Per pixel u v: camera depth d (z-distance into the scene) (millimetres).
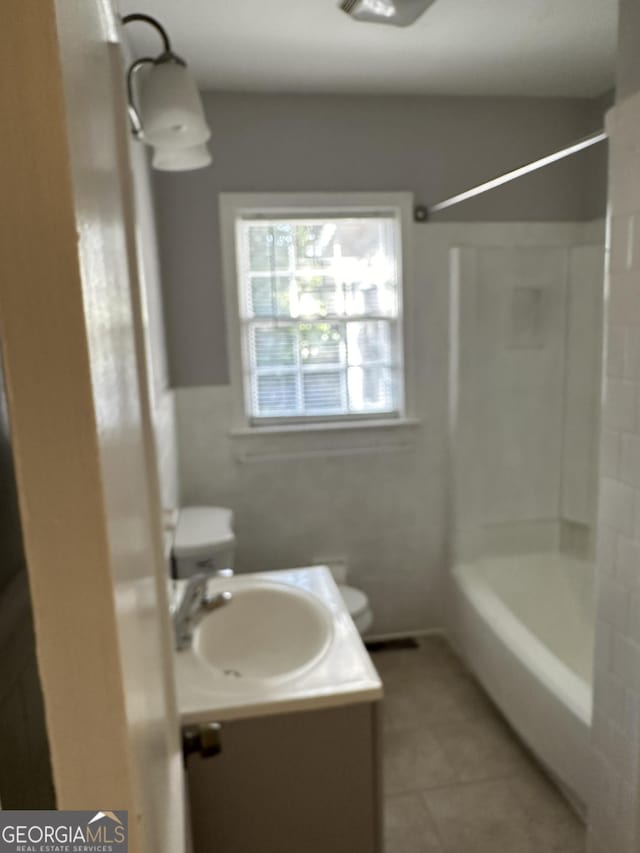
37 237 309
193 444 2859
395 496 3021
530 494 3020
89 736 361
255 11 1993
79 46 391
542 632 2859
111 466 407
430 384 2980
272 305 2891
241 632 1732
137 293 865
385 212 2879
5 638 539
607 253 1599
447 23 2119
